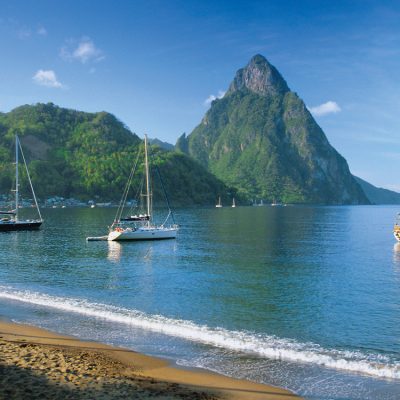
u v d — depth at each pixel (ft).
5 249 208.54
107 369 56.34
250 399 49.90
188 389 51.39
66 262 168.35
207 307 97.86
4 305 94.48
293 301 105.29
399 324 86.02
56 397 45.68
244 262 172.45
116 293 111.96
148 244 236.63
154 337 73.20
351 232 348.38
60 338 71.56
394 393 52.70
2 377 50.57
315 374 58.29
